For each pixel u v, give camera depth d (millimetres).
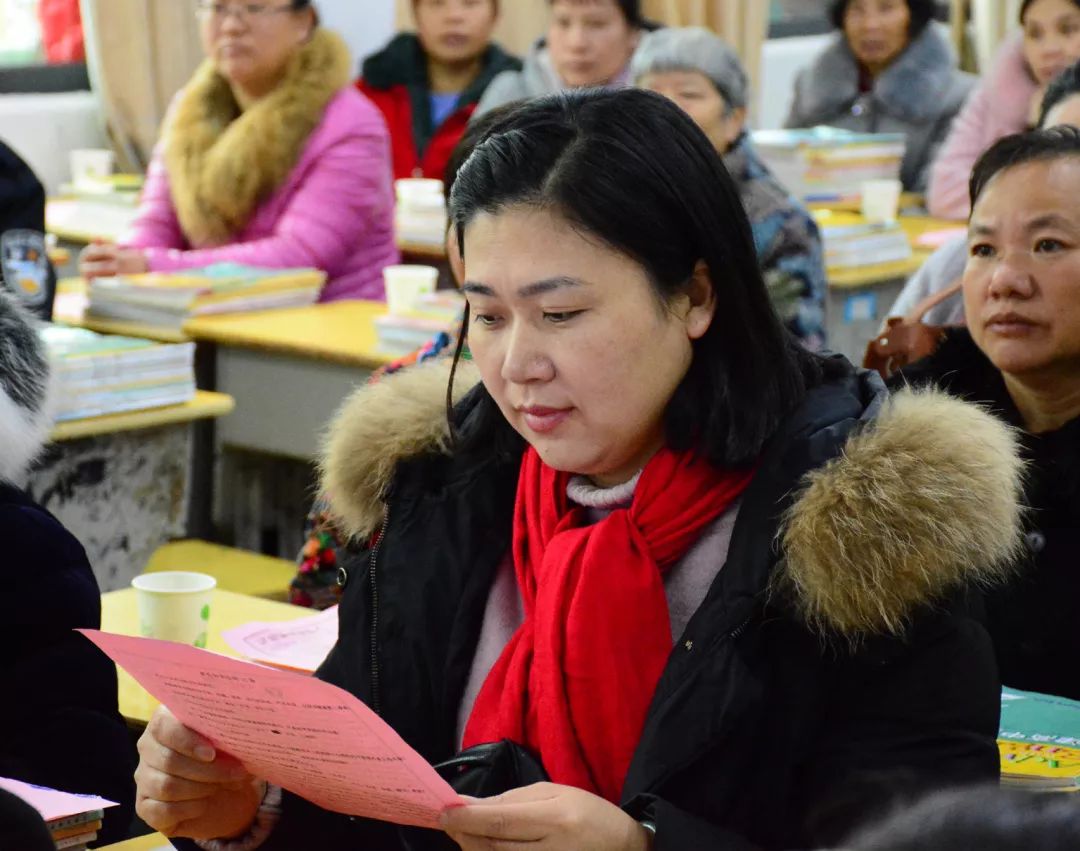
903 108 7555
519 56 8312
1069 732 2062
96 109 8164
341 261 5879
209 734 1658
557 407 1641
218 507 5184
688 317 1664
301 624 2822
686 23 8797
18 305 2414
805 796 1630
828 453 1668
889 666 1622
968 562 1601
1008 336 2520
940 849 735
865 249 5836
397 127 7352
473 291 1648
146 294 5207
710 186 1624
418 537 1889
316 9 5973
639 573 1705
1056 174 2477
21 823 1271
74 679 2213
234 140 5871
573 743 1689
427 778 1449
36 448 2352
